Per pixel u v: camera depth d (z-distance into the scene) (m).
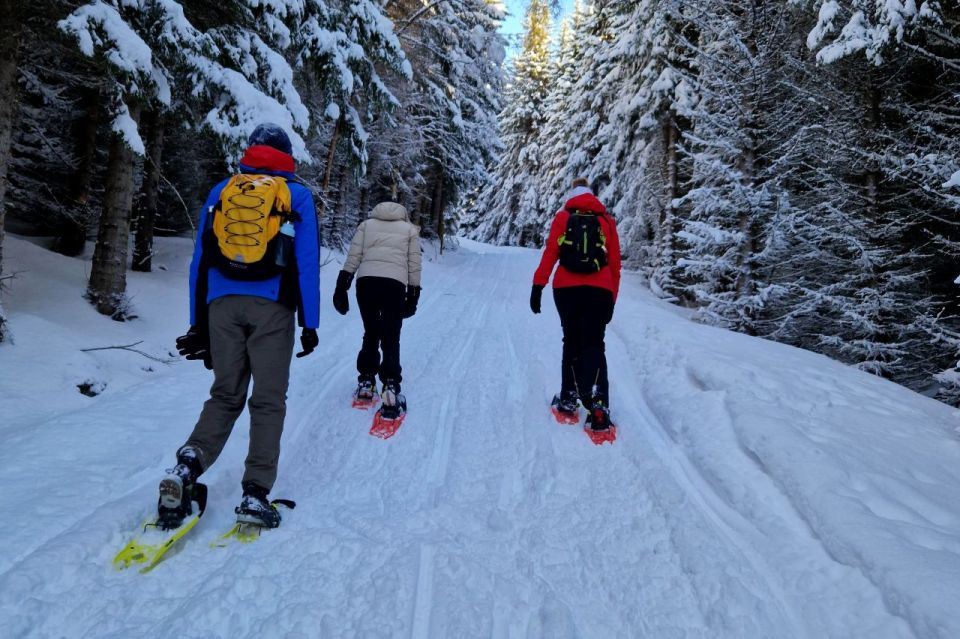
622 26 18.94
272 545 2.42
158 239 11.83
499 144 23.31
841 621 2.10
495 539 2.62
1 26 5.28
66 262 7.90
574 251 3.93
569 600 2.23
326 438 3.69
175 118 9.34
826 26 9.11
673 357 5.53
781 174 10.91
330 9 9.65
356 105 13.02
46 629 1.88
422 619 2.04
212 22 7.90
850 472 3.04
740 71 11.98
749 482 3.13
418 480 3.22
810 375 5.35
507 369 5.44
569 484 3.20
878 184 10.20
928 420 4.61
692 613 2.17
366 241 4.23
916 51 8.80
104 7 5.34
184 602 2.05
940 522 2.77
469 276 15.39
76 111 9.93
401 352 5.96
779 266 11.45
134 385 4.99
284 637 1.90
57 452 3.11
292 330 2.71
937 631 1.89
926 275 10.06
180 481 2.33
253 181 2.63
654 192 17.34
